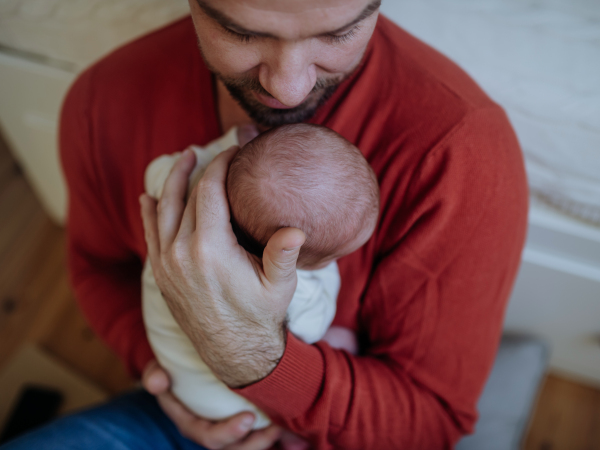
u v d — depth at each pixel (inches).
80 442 32.3
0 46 44.4
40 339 62.9
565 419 55.6
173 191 24.0
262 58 18.8
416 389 27.5
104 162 30.5
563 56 31.9
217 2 16.3
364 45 19.6
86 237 35.9
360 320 31.0
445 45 34.4
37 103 48.2
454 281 25.0
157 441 34.4
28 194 73.7
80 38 40.8
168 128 28.6
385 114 24.9
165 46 28.0
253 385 24.1
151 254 24.9
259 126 27.0
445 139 23.4
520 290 46.4
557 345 52.6
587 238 37.9
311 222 22.1
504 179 23.8
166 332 28.2
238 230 23.8
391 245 26.3
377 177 25.6
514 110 34.6
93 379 60.4
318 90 21.8
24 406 56.7
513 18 32.2
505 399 45.1
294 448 32.1
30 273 67.8
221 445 29.8
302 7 15.8
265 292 21.5
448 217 23.9
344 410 26.0
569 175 36.2
